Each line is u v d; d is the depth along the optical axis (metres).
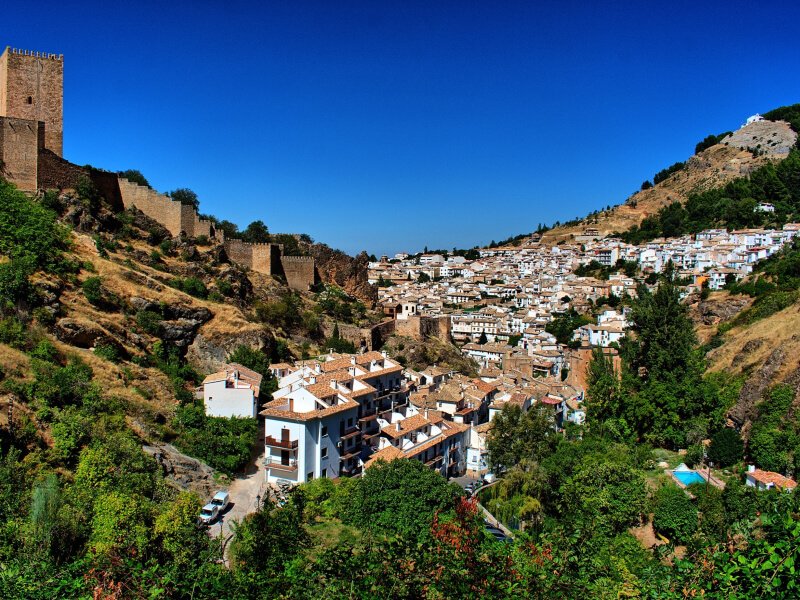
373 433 69.31
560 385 108.38
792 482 51.41
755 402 69.12
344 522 48.72
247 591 18.89
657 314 80.06
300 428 58.94
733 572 15.99
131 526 37.91
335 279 139.88
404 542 19.25
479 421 86.00
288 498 26.52
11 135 86.69
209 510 50.00
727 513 47.34
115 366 65.25
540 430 66.88
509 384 101.38
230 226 135.75
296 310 106.62
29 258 71.06
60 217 87.31
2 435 44.31
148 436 56.75
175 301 82.81
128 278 81.75
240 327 85.44
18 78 89.75
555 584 18.36
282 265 122.19
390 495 48.75
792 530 15.41
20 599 20.25
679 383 74.56
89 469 43.81
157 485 47.72
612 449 64.12
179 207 104.31
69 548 35.19
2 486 37.59
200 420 64.12
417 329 124.75
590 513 48.03
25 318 64.06
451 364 119.44
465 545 19.66
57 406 52.09
